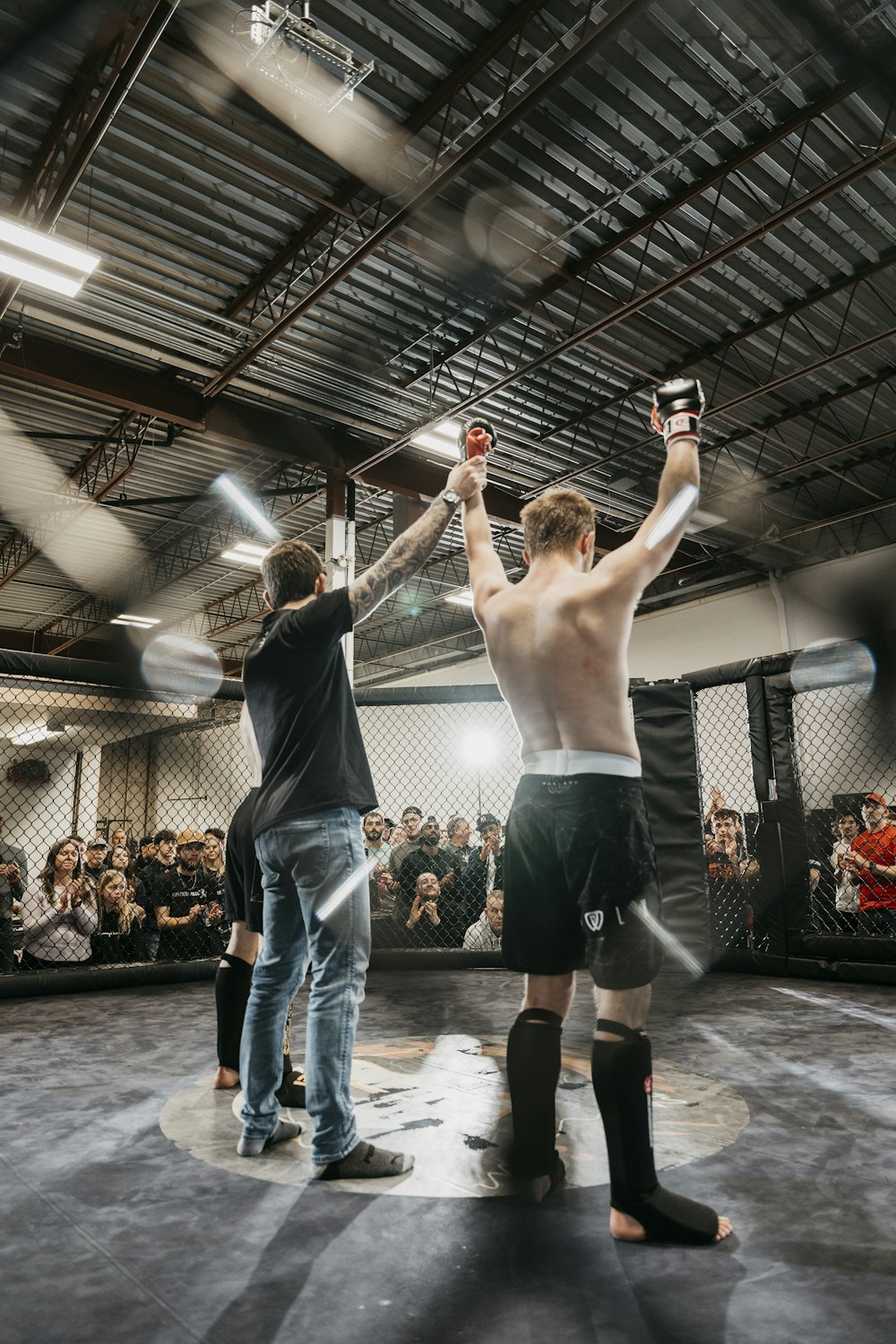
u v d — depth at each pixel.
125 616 14.31
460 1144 1.87
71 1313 1.17
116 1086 2.39
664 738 4.71
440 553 12.36
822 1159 1.74
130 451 9.12
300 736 1.80
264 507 10.66
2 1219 1.50
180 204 5.84
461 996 3.85
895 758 8.81
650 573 1.52
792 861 4.39
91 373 7.38
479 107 5.25
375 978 4.43
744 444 9.22
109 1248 1.38
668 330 7.30
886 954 4.06
